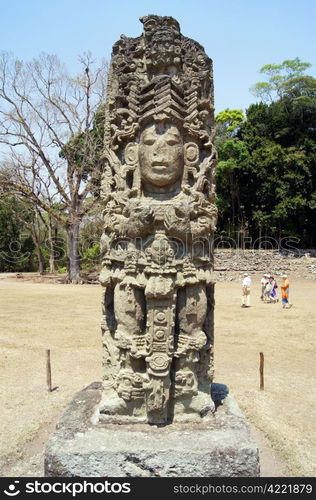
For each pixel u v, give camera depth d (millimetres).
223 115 32625
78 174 22969
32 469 4098
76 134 23672
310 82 30750
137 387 3881
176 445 3424
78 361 8133
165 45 4043
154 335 3770
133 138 4160
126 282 3953
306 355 8727
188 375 3896
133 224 3885
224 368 7766
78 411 4156
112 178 4293
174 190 4121
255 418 5336
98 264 28266
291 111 31391
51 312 13523
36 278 26969
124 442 3484
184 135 4137
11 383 6754
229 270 26078
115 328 4258
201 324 4051
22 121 22234
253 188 30500
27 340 9688
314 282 23562
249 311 13969
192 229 3932
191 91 4094
